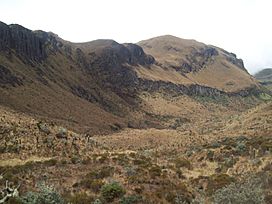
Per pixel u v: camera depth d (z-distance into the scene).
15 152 32.38
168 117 190.00
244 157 34.75
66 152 35.31
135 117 171.75
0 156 31.14
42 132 38.50
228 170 31.14
